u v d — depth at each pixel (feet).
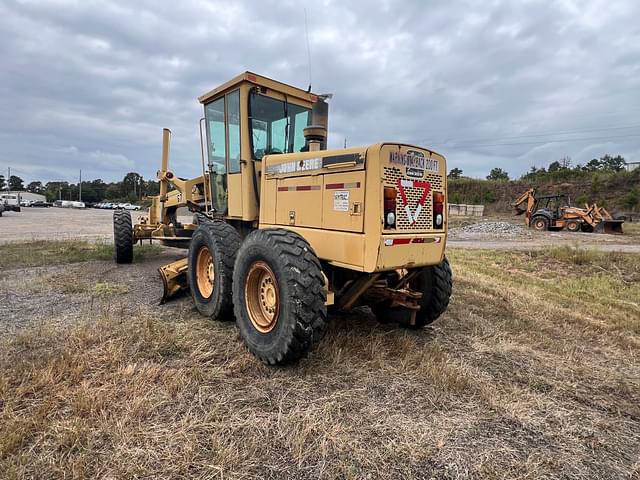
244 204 14.98
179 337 11.92
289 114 15.80
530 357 11.95
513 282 23.81
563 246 37.70
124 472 6.37
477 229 63.21
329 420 8.02
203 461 6.71
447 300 13.04
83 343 11.09
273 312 10.69
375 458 7.03
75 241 37.81
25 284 18.72
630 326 15.65
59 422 7.54
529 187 119.03
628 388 10.25
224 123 16.01
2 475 6.15
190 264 15.16
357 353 11.20
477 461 7.10
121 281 20.06
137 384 8.96
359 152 10.14
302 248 10.14
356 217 10.19
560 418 8.68
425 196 10.91
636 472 7.05
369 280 10.71
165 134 26.04
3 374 9.25
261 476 6.46
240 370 10.11
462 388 9.62
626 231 63.36
